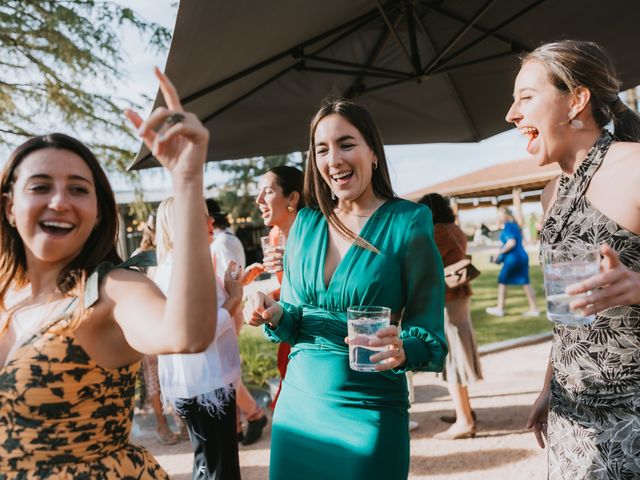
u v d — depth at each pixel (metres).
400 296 1.95
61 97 9.19
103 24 9.12
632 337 1.48
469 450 3.91
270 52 3.34
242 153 4.40
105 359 1.33
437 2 3.65
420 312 1.91
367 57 4.19
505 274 9.81
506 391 5.30
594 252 1.31
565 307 1.34
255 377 6.16
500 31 3.79
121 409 1.38
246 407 4.35
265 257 3.34
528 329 8.37
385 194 2.10
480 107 4.62
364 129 2.02
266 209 3.53
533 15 3.55
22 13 8.84
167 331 1.10
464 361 4.09
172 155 1.09
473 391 5.40
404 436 1.93
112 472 1.33
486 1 3.59
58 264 1.50
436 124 4.78
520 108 1.64
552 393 1.73
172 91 1.09
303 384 2.01
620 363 1.50
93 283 1.30
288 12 2.87
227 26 2.66
